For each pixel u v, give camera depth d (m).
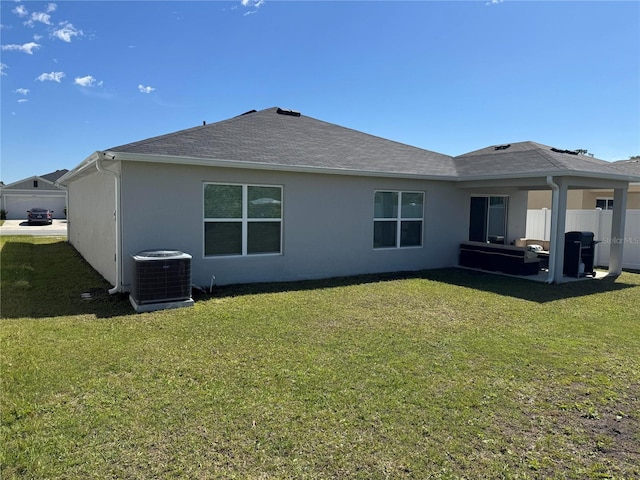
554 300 7.82
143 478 2.53
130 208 7.62
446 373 4.25
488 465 2.75
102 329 5.59
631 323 6.28
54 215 41.78
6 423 3.13
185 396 3.63
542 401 3.67
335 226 10.10
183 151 8.29
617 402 3.68
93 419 3.21
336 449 2.88
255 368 4.30
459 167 12.68
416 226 11.66
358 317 6.41
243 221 8.89
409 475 2.63
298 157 9.69
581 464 2.79
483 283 9.52
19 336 5.22
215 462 2.71
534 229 14.54
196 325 5.83
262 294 7.96
